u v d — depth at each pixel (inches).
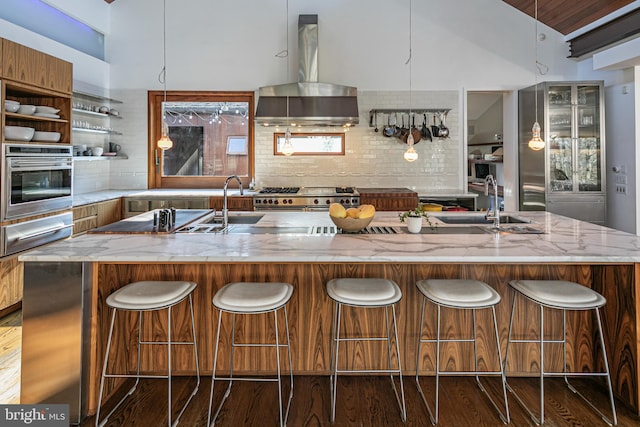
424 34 211.6
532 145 126.6
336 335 86.4
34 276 81.6
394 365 98.7
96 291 86.2
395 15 211.3
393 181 215.9
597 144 193.0
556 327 98.6
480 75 212.7
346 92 197.3
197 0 211.3
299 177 215.8
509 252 81.0
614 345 91.2
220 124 219.5
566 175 195.5
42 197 144.4
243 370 99.2
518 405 87.7
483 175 323.9
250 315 98.4
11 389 92.1
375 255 78.8
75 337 81.9
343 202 189.0
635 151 183.0
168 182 220.5
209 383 96.9
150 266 96.8
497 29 211.6
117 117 212.8
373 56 211.8
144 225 110.9
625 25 174.1
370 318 98.3
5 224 128.7
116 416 84.4
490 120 313.9
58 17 181.3
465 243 89.7
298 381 97.2
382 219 128.0
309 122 194.1
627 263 85.4
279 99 195.9
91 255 79.6
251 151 218.2
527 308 98.0
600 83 188.4
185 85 213.2
